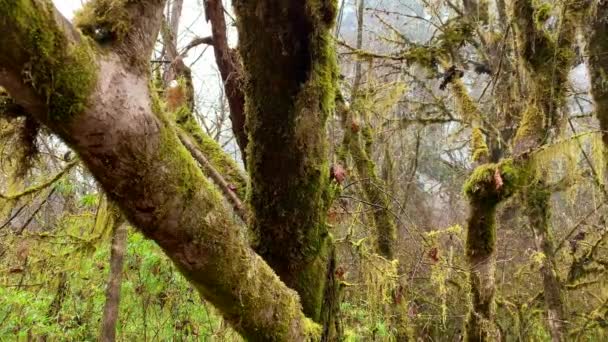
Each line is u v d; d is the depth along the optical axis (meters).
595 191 6.97
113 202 1.55
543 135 4.30
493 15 6.72
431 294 7.94
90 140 1.30
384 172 8.18
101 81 1.25
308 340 2.17
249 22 2.16
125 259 5.22
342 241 4.29
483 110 7.61
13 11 1.04
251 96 2.34
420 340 7.42
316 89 2.31
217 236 1.67
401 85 6.28
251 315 1.89
